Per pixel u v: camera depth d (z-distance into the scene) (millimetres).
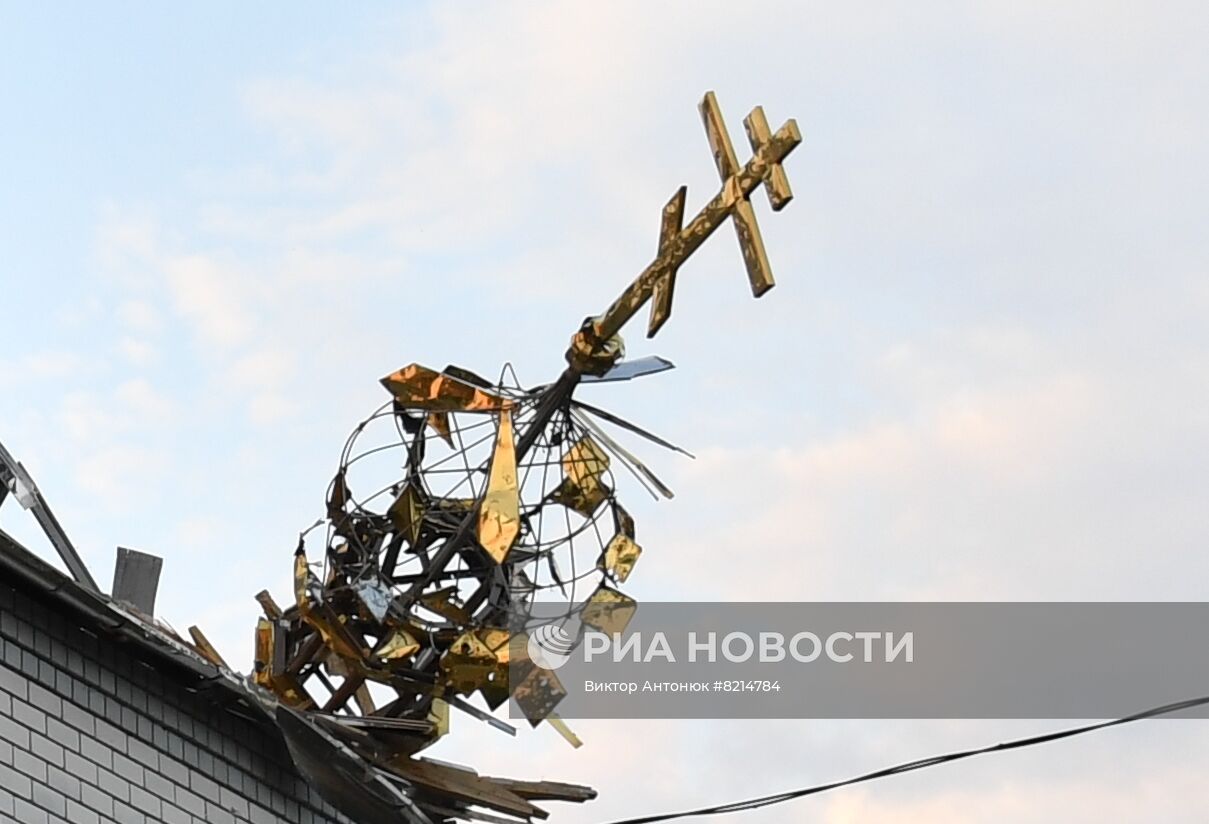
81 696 43031
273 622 54812
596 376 51938
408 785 50438
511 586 53625
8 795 40656
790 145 47688
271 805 46344
